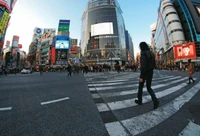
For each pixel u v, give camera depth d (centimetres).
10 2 5288
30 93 436
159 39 8831
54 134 163
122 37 10100
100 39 9281
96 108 274
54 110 260
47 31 9344
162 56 8175
